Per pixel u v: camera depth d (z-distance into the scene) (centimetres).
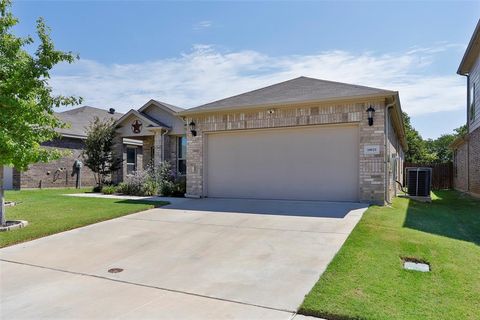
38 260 577
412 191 1310
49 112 844
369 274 455
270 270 497
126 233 747
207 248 620
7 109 778
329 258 538
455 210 1080
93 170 1691
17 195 1466
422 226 756
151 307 388
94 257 587
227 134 1248
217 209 995
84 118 2330
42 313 378
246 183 1211
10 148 754
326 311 358
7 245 669
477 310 358
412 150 4038
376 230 682
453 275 459
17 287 457
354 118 1027
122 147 1784
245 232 718
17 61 785
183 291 432
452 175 2241
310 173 1107
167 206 1077
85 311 380
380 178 995
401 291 404
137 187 1476
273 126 1147
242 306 386
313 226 743
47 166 1928
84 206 1081
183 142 1689
